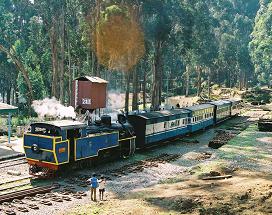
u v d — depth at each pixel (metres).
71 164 23.12
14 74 75.81
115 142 26.52
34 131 22.25
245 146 32.75
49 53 70.06
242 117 61.75
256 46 106.25
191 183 20.95
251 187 19.28
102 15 44.00
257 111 71.00
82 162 24.08
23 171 23.00
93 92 38.00
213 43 85.25
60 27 54.34
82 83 38.12
